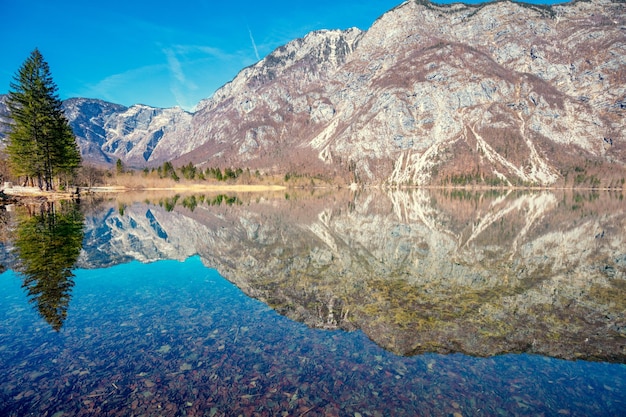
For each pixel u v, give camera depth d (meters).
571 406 7.46
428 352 9.76
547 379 8.48
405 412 7.15
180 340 10.21
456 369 8.88
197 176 157.50
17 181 69.38
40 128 54.97
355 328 11.34
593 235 32.47
